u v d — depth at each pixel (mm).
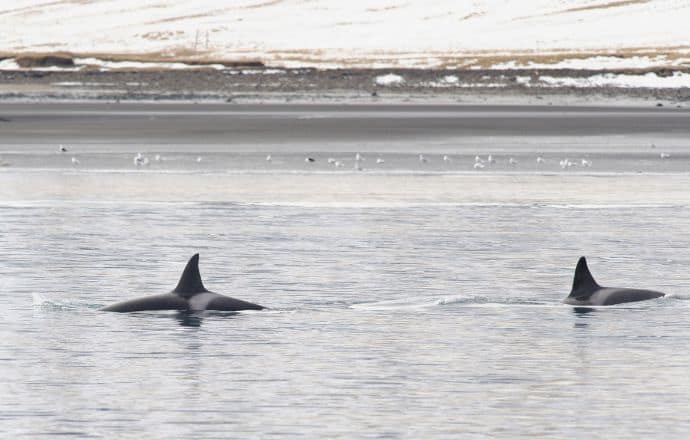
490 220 138500
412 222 136125
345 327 79125
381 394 62062
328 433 55219
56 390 62281
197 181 175750
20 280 97688
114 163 198750
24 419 56969
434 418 57688
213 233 126250
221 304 84062
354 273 102250
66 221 134250
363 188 169250
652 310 85125
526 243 121188
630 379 65250
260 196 159000
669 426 56406
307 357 70250
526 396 61750
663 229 131875
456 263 108312
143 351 71438
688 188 171375
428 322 81062
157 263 107312
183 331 77062
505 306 87000
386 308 86125
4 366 67438
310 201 154625
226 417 57594
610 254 114562
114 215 139875
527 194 163750
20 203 149500
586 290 88688
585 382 64625
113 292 92812
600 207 151125
